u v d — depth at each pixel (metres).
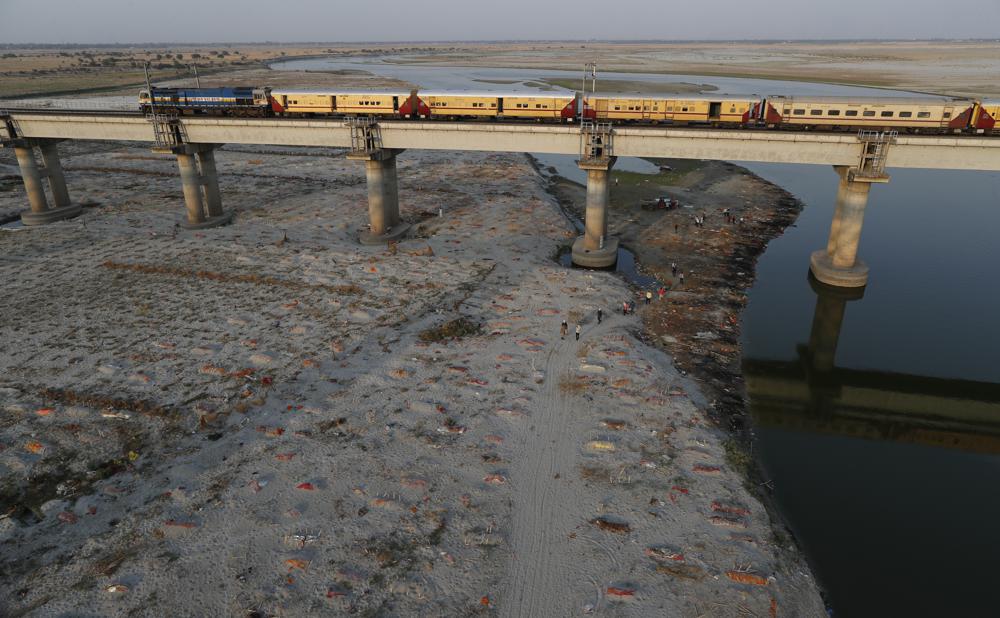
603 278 57.94
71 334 46.81
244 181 98.38
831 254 61.34
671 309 53.09
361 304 52.00
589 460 33.06
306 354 43.72
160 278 57.66
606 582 25.83
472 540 27.77
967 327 51.41
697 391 40.78
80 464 32.91
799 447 36.34
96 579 25.75
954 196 90.75
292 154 121.31
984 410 40.69
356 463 32.62
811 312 53.75
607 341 45.38
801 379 43.75
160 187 95.12
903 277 61.41
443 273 58.94
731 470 32.84
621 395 38.72
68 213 80.25
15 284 56.59
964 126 52.28
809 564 27.55
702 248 68.38
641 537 28.09
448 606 24.73
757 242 70.81
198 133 70.31
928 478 33.91
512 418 36.34
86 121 73.25
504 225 74.56
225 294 54.03
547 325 48.12
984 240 71.31
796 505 31.41
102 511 29.55
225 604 24.64
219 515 29.12
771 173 107.25
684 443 34.66
